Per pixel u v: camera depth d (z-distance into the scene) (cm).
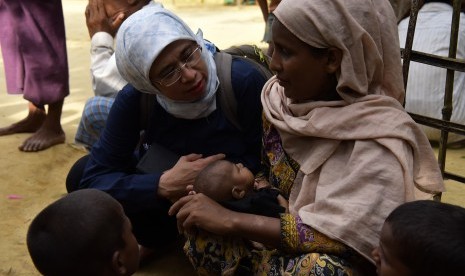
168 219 259
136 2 328
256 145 246
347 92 203
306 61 199
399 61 206
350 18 190
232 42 855
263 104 224
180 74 220
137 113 246
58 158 416
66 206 178
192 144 245
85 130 336
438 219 156
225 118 240
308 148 212
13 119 506
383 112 198
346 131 199
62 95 425
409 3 417
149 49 216
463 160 398
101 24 332
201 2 1260
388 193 189
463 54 411
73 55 766
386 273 165
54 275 179
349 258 195
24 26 408
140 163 247
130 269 187
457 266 149
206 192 214
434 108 414
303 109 209
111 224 177
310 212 199
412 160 199
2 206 345
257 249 223
